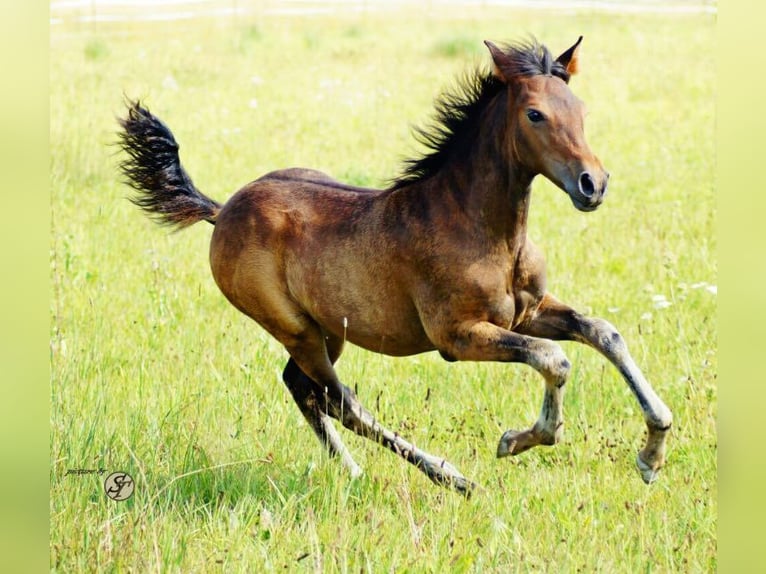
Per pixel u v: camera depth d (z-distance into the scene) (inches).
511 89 305.6
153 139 382.6
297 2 1489.9
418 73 979.9
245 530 299.9
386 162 705.0
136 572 281.7
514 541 292.4
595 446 357.1
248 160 714.8
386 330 331.3
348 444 379.6
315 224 341.7
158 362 417.1
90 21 1272.1
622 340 306.3
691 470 339.0
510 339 302.8
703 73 952.9
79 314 459.2
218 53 1067.3
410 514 289.9
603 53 1035.3
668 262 499.2
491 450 362.3
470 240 310.3
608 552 289.3
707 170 682.2
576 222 589.6
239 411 374.3
